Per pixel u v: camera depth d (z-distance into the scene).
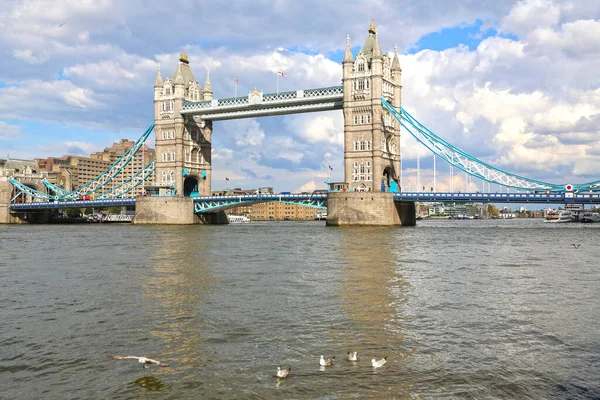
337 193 134.00
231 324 26.50
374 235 97.62
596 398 17.73
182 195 172.75
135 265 49.91
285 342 23.45
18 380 19.53
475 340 23.69
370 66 141.50
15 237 98.50
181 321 27.19
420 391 18.20
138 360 21.23
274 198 153.50
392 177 148.25
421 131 140.62
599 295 33.94
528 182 131.38
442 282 38.94
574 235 101.75
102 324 26.83
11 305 31.56
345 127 143.25
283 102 153.25
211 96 186.12
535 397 17.77
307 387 18.55
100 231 124.00
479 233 108.00
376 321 26.95
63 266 49.81
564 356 21.61
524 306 30.52
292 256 57.62
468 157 137.00
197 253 61.78
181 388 18.59
